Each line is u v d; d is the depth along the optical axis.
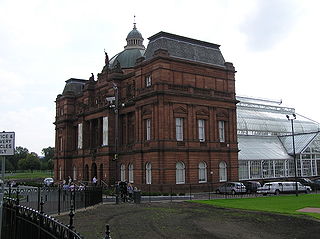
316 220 26.28
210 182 56.97
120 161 63.38
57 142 89.31
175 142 54.00
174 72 55.56
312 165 77.69
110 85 66.81
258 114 85.88
